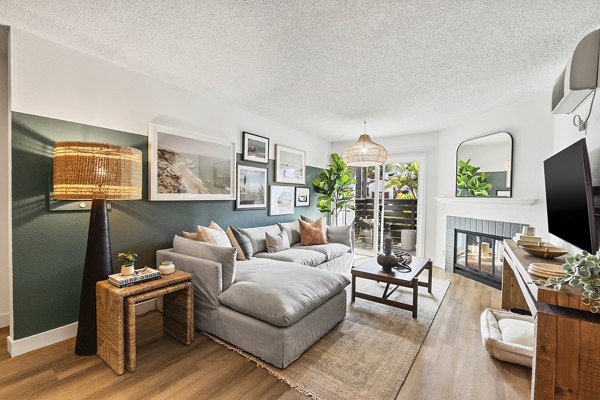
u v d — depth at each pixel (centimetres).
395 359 197
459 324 253
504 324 222
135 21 188
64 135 220
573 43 207
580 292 121
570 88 176
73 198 182
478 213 389
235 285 222
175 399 157
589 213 159
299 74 268
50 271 215
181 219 308
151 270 210
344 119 420
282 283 221
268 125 428
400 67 250
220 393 162
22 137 201
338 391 165
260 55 232
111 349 183
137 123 267
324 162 574
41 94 209
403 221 540
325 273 256
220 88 307
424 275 416
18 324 201
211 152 335
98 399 156
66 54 221
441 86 292
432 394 164
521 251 228
